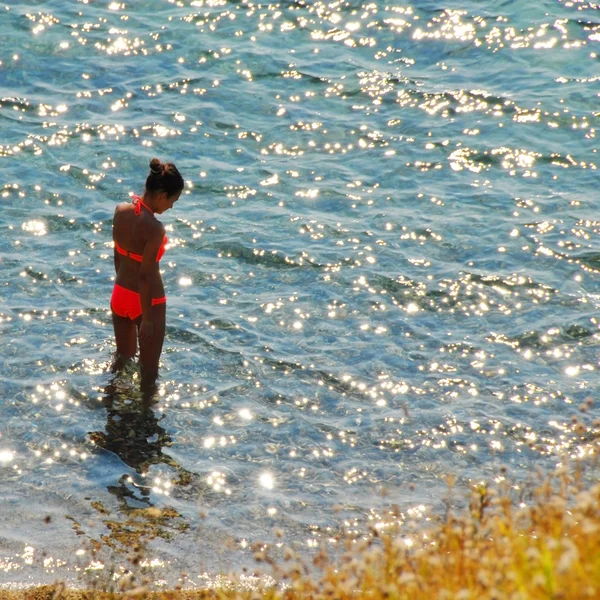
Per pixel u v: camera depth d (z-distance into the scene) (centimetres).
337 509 2148
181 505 2428
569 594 1368
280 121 4944
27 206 4075
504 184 4394
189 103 5078
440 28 5925
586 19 5978
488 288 3581
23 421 2756
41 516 2348
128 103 5050
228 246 3844
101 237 3888
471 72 5478
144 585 2089
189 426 2777
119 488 2484
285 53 5631
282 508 2428
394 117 5006
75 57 5475
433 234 3959
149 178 2798
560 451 2681
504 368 3105
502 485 2508
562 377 3061
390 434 2761
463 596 1406
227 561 2209
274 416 2838
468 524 1714
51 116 4862
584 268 3706
